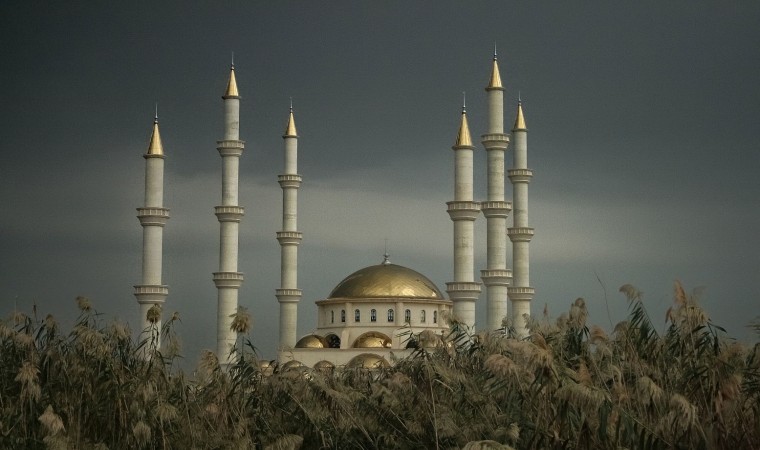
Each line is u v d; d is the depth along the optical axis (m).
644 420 36.84
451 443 41.19
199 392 47.81
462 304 135.62
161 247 148.00
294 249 161.00
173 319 48.81
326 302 157.12
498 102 143.12
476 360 48.56
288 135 165.00
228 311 147.75
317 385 44.81
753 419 36.47
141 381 44.75
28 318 46.69
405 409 44.78
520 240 153.38
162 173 149.62
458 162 140.25
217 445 43.84
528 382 36.47
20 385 44.59
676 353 38.88
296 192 163.62
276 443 41.03
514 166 158.25
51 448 39.81
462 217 138.12
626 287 39.84
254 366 45.94
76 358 45.41
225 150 153.50
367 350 145.25
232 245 150.75
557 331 43.09
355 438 44.56
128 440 43.66
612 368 37.66
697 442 34.56
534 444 37.41
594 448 36.09
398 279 157.38
